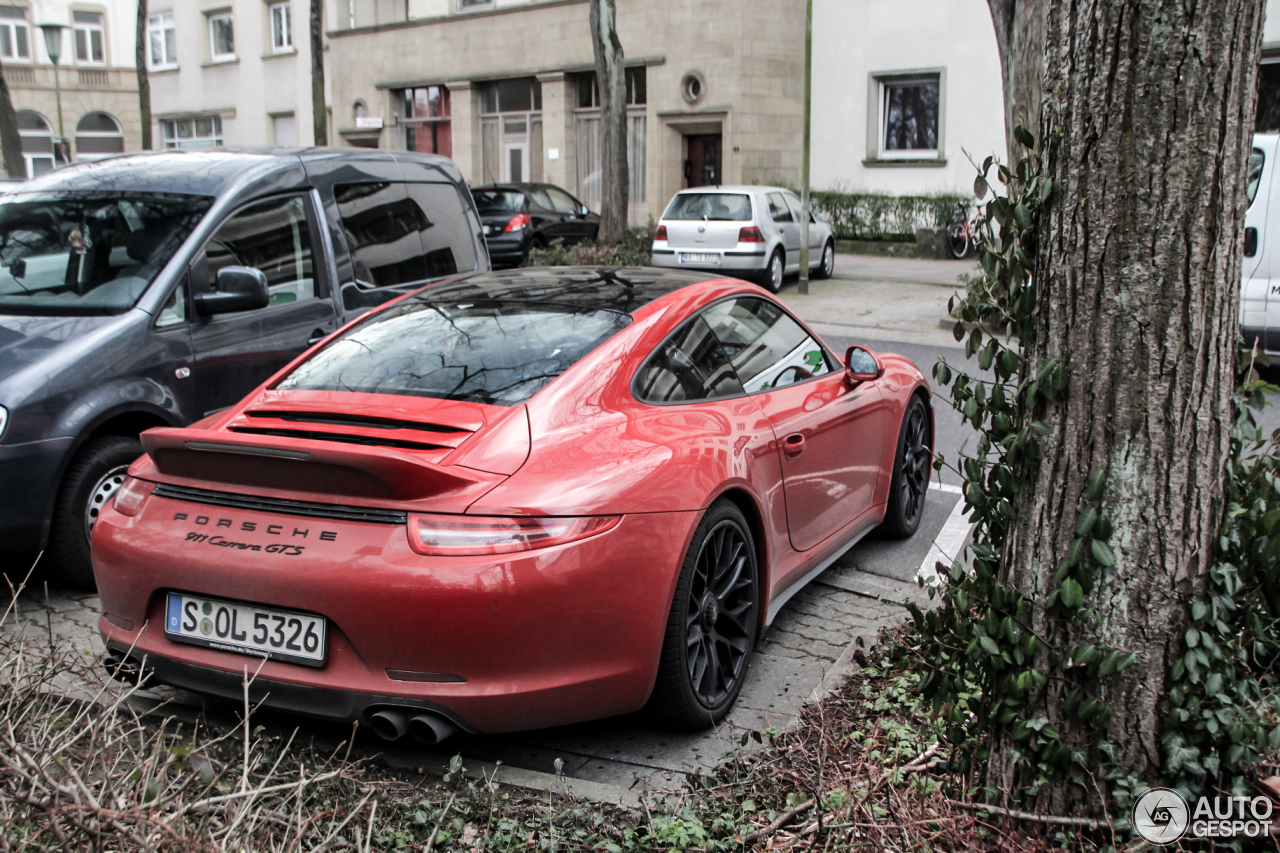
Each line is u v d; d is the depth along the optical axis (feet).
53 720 8.59
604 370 12.06
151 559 10.85
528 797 10.37
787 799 10.03
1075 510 8.48
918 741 10.91
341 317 20.31
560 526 10.18
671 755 11.47
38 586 16.35
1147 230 8.08
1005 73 37.58
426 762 11.18
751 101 82.84
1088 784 8.63
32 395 14.94
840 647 14.21
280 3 117.80
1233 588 8.48
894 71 75.36
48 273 17.48
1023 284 8.82
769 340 15.05
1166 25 7.87
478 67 99.30
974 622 9.02
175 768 8.21
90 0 144.15
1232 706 8.41
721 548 12.08
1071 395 8.42
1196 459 8.29
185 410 16.96
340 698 10.13
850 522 16.20
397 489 10.07
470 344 12.68
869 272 64.80
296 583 10.12
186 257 17.54
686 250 54.85
